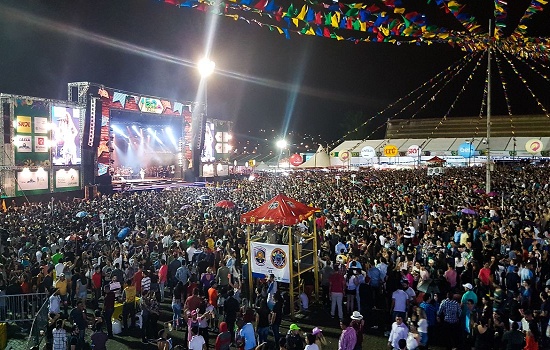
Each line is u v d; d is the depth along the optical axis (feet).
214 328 39.11
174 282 46.44
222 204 74.02
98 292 44.21
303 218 41.39
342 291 39.81
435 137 230.68
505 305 33.27
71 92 125.39
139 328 40.81
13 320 41.24
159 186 153.07
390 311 37.91
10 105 105.09
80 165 123.75
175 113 160.97
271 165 223.71
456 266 42.24
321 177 154.40
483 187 101.55
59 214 76.79
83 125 123.44
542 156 191.62
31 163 109.50
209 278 40.65
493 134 217.15
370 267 41.01
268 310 33.83
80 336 34.45
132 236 56.65
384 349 34.22
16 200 104.73
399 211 65.57
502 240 46.24
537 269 40.19
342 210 70.85
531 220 56.90
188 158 170.09
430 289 33.76
